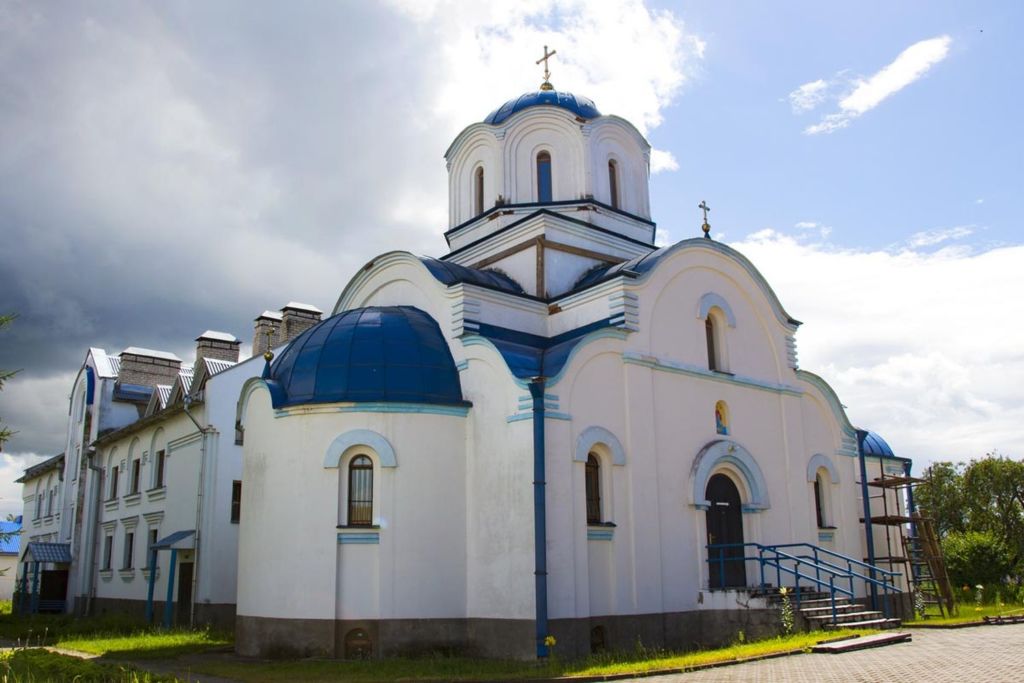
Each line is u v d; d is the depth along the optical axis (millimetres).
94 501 38594
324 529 19375
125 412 40188
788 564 24125
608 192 27703
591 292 22500
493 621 18781
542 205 26641
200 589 28484
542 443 18500
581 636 18281
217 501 29281
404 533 19328
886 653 16250
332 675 16406
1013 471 47906
